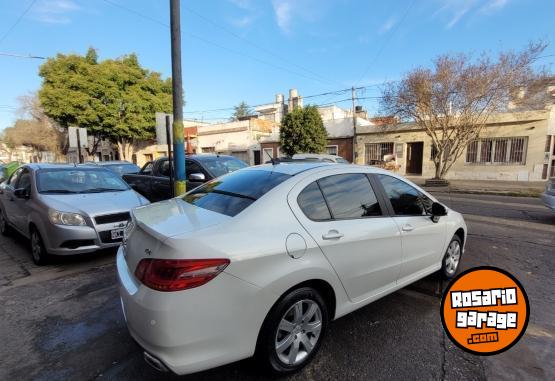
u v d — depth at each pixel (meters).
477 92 13.61
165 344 1.84
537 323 2.98
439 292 3.63
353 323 3.00
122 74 23.42
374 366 2.40
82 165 6.00
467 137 14.72
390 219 2.98
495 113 15.24
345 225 2.57
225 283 1.92
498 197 11.73
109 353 2.59
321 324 2.42
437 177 15.44
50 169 5.46
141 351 2.62
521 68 13.30
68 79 22.27
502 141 16.83
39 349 2.64
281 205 2.37
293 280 2.16
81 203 4.59
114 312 3.24
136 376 2.32
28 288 3.80
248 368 2.37
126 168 12.63
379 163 19.78
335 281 2.45
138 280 2.05
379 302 3.41
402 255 3.05
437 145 15.27
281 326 2.20
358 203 2.81
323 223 2.46
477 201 10.59
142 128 24.64
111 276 4.16
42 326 2.99
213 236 2.00
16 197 5.31
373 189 3.00
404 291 3.67
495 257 4.76
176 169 6.66
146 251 2.04
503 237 5.86
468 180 17.42
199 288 1.86
